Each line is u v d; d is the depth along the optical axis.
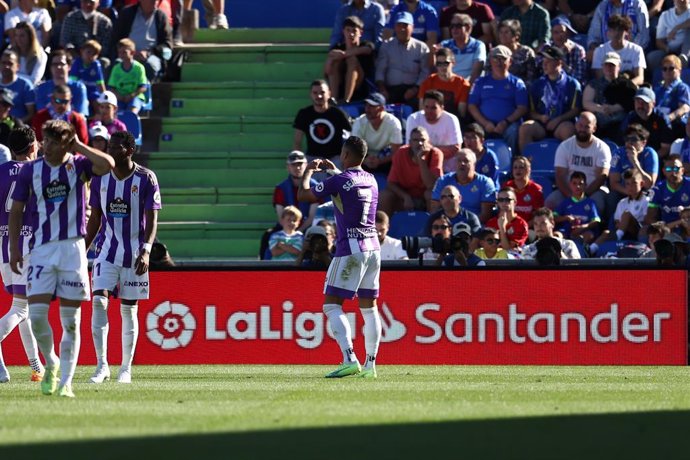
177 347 42.56
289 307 42.41
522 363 42.41
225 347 42.50
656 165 53.09
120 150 32.62
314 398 26.86
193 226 56.75
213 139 61.25
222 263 43.47
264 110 62.97
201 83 63.84
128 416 22.48
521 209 51.41
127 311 33.72
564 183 53.28
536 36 61.09
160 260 42.72
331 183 33.81
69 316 27.12
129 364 33.88
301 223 52.12
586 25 64.12
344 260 34.03
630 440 19.00
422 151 52.31
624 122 56.22
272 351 42.47
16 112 58.66
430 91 54.28
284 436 19.23
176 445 18.11
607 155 53.00
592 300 42.50
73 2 66.94
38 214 26.72
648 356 42.44
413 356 42.41
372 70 60.19
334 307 34.59
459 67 59.84
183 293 42.56
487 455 17.19
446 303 42.41
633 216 51.19
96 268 33.38
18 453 17.19
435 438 19.06
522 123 56.47
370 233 34.25
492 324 42.44
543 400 26.44
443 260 43.62
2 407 24.38
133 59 61.38
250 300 42.53
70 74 60.31
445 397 27.14
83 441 18.53
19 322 34.34
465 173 50.81
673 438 19.33
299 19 70.25
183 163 60.19
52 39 65.06
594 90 56.81
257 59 65.94
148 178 33.09
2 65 58.91
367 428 20.36
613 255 49.84
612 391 29.45
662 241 43.75
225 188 58.34
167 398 27.03
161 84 63.69
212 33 68.12
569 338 42.44
